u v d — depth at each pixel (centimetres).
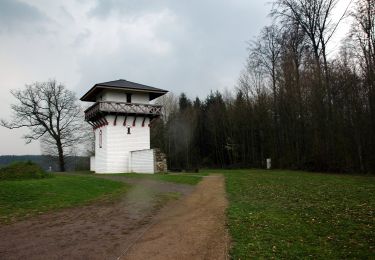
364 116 2888
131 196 1577
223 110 5722
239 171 3528
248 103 5044
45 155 5119
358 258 726
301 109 3606
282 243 838
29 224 1057
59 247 832
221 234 943
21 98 4428
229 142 5475
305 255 750
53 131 4562
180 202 1459
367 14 2848
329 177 2395
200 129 6084
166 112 5994
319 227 977
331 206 1255
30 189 1573
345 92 3059
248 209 1250
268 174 2820
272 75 4206
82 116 5162
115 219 1135
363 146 2866
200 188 1895
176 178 2347
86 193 1617
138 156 3147
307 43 3472
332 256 739
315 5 3319
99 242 877
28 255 773
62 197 1475
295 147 3788
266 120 4684
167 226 1045
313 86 3338
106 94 3247
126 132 3300
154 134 5688
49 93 4541
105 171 3209
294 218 1091
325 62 3278
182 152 5809
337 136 3039
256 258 737
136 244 860
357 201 1337
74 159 5228
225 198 1548
